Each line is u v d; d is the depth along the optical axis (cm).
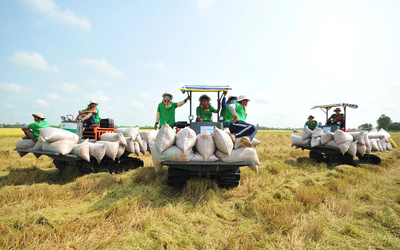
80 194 405
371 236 268
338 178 533
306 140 840
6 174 553
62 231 255
